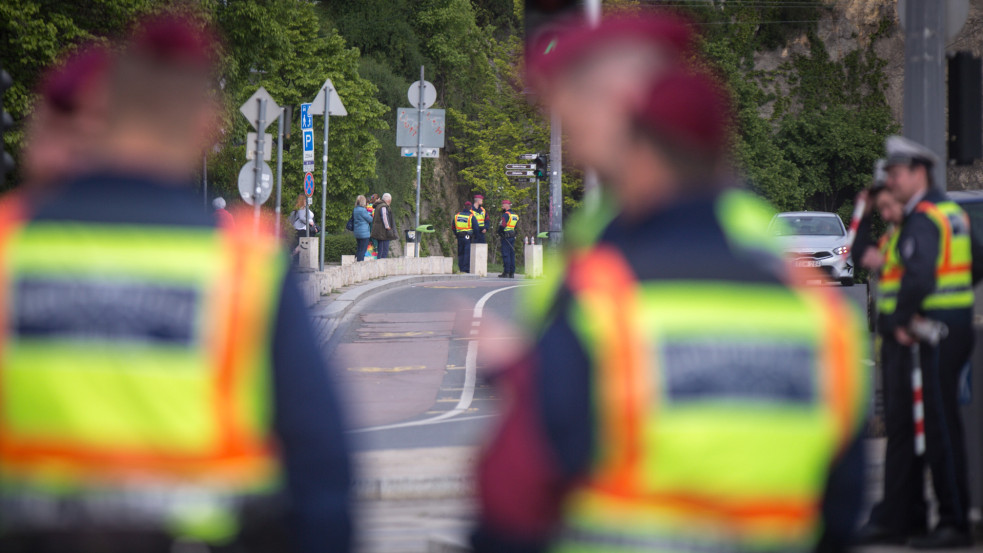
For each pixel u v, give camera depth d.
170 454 7.68
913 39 26.67
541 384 6.95
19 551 7.68
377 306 80.06
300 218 115.38
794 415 6.97
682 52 7.61
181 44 8.27
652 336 6.93
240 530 7.77
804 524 7.05
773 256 7.51
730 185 7.67
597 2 30.17
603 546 6.90
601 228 7.61
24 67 89.81
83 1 91.50
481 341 7.76
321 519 7.83
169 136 8.27
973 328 20.92
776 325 7.09
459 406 42.91
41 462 7.67
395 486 26.98
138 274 7.82
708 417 6.84
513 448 6.99
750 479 6.89
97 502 7.61
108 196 8.04
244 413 7.86
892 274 21.20
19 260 7.86
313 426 7.89
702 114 7.31
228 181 135.00
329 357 55.78
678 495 6.88
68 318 7.72
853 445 7.21
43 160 8.52
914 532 21.45
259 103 68.69
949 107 26.17
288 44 129.12
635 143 7.40
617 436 6.88
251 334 7.89
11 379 7.71
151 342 7.71
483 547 7.20
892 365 21.17
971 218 46.81
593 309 6.99
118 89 8.20
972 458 22.22
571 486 7.01
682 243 7.25
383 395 45.56
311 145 91.25
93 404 7.64
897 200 20.97
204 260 7.92
